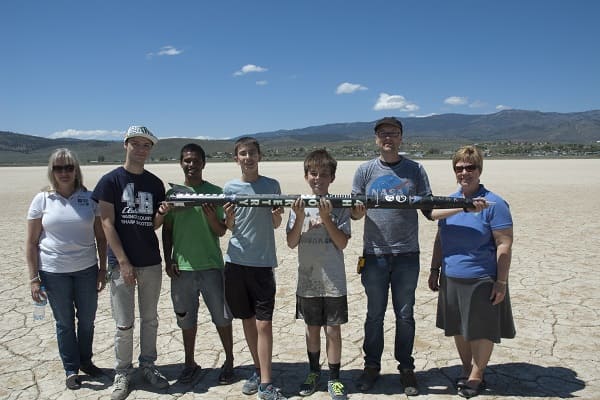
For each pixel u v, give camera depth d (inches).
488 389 166.1
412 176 167.3
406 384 165.0
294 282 308.3
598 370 180.2
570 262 346.6
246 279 162.9
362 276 171.3
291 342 213.5
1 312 255.9
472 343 161.2
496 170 1653.5
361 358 195.5
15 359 197.3
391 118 166.1
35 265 168.1
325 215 152.9
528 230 480.1
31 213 166.9
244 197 157.5
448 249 162.9
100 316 250.2
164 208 161.2
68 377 170.4
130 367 168.7
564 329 221.0
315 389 166.2
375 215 166.4
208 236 170.7
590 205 671.8
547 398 159.9
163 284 311.7
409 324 165.6
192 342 176.4
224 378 173.5
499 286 153.9
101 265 179.5
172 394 166.2
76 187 172.9
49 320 243.9
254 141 166.7
